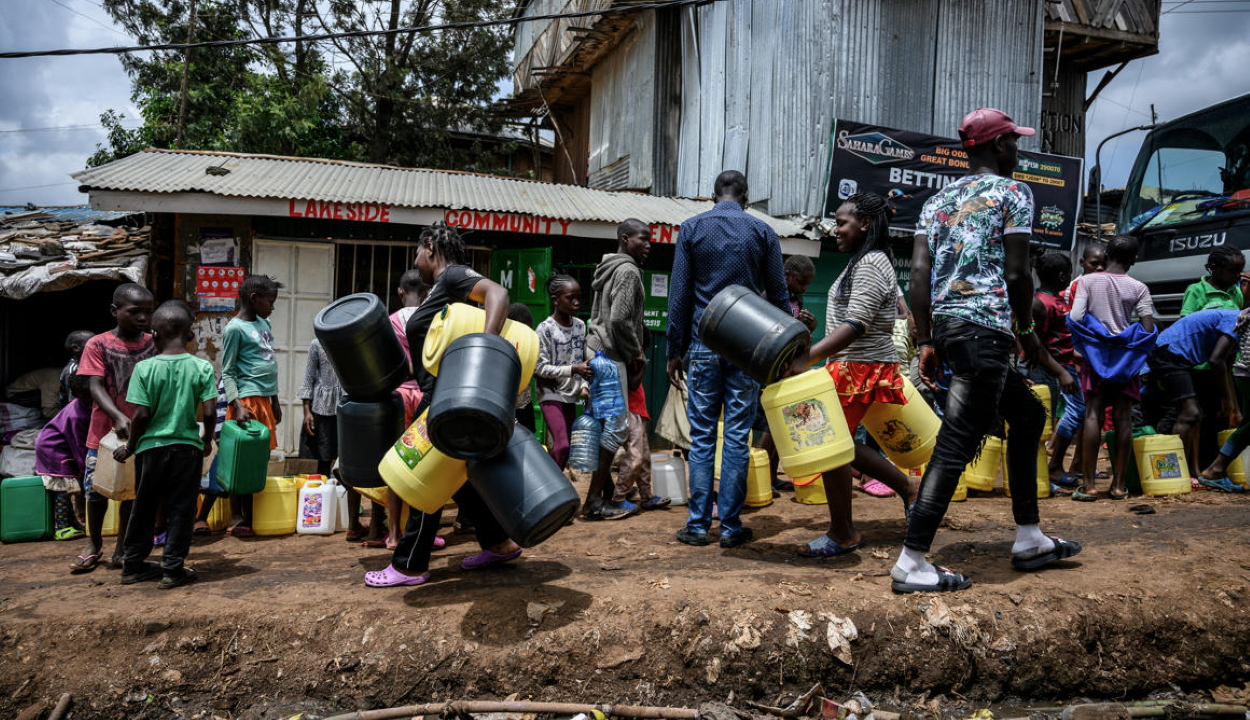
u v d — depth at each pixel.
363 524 5.36
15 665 3.24
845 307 4.26
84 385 4.93
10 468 7.77
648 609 3.45
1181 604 3.56
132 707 3.18
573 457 5.23
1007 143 3.65
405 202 8.18
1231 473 5.95
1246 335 5.93
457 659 3.28
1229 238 7.74
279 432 8.52
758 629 3.36
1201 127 8.60
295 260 8.54
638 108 13.76
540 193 10.06
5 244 9.12
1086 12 12.08
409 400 4.84
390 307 9.05
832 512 4.24
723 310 3.88
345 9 19.30
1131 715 3.19
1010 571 3.86
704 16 12.52
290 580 4.04
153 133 18.33
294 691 3.26
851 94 10.21
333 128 19.94
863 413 4.30
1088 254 6.01
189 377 3.98
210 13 18.58
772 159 10.73
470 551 4.64
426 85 20.14
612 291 5.24
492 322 3.39
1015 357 3.72
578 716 3.09
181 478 3.93
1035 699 3.35
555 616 3.44
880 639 3.37
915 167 10.22
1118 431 5.46
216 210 7.66
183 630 3.39
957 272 3.49
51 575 4.24
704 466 4.46
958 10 10.81
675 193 13.21
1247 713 3.27
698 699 3.26
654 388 9.59
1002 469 5.77
